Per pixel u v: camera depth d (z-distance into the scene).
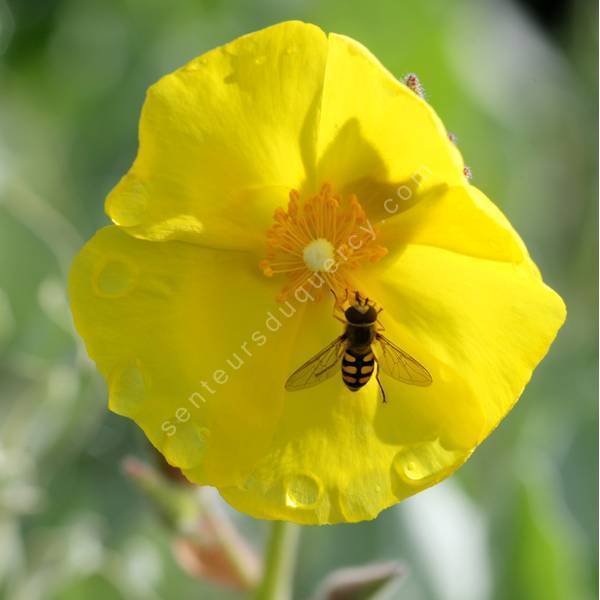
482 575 0.30
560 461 0.32
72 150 0.38
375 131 0.24
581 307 0.38
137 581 0.31
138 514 0.33
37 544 0.31
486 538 0.31
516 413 0.35
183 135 0.24
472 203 0.23
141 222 0.24
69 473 0.33
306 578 0.31
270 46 0.23
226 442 0.24
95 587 0.30
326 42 0.24
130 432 0.34
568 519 0.32
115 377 0.24
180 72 0.23
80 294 0.24
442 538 0.31
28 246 0.31
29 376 0.31
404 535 0.31
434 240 0.24
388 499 0.24
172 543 0.27
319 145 0.24
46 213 0.32
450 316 0.24
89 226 0.36
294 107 0.24
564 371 0.36
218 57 0.23
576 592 0.30
